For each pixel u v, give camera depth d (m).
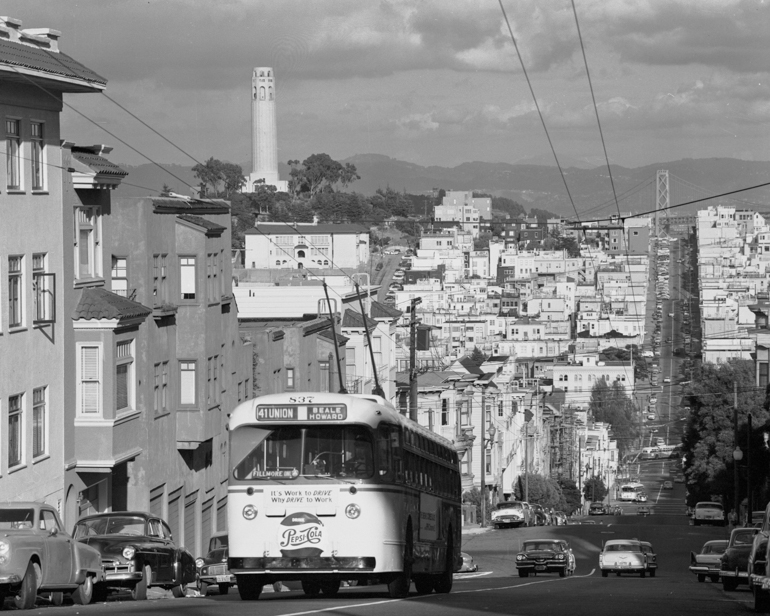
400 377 111.25
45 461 41.69
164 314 50.22
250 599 26.38
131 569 29.78
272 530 25.05
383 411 25.86
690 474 115.06
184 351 53.03
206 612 20.42
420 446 30.31
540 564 53.28
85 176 44.81
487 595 28.56
